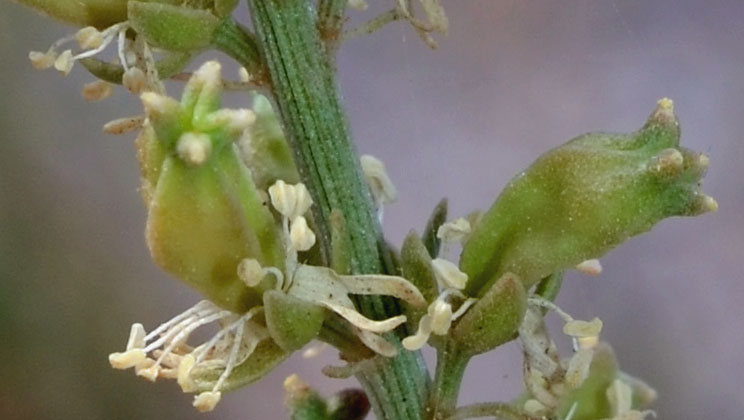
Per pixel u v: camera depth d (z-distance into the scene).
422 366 0.08
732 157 0.16
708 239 0.16
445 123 0.16
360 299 0.08
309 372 0.17
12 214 0.18
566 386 0.08
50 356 0.18
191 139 0.07
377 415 0.09
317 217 0.08
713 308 0.16
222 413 0.18
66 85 0.18
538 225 0.08
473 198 0.16
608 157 0.08
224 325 0.08
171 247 0.08
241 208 0.08
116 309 0.19
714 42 0.16
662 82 0.16
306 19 0.08
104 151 0.18
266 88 0.08
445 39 0.16
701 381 0.16
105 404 0.18
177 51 0.08
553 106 0.16
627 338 0.16
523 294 0.08
